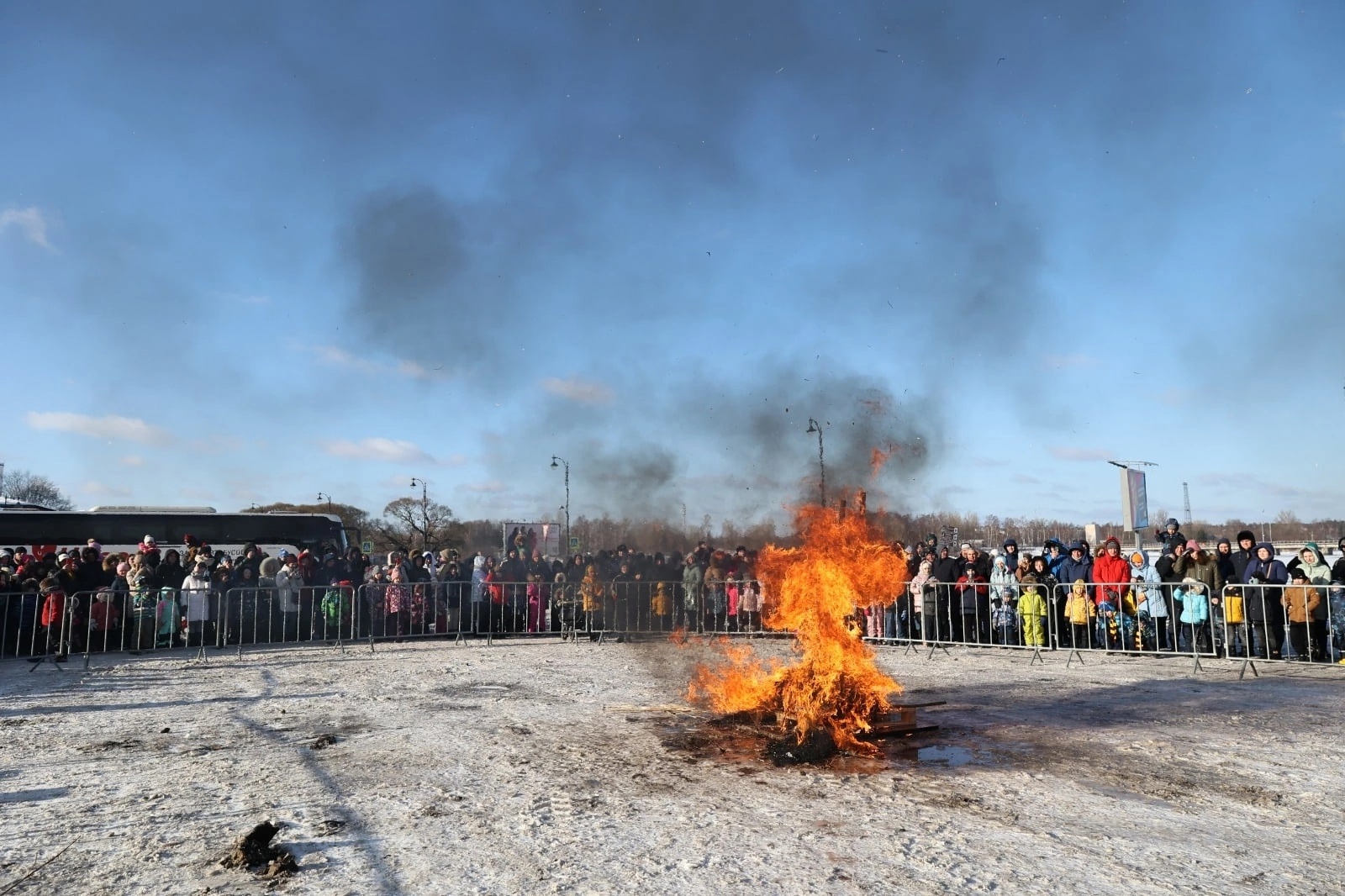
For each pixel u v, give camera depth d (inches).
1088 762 283.1
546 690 438.0
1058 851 198.2
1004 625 614.2
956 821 220.7
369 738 324.5
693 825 218.4
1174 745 306.7
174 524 1029.8
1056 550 628.1
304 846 204.2
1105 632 574.9
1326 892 174.4
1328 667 502.6
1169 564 577.6
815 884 178.5
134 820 225.6
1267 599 525.3
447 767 279.4
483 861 193.3
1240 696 407.5
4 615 608.7
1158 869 187.0
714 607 725.3
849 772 271.1
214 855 198.8
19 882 182.7
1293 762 281.3
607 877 183.2
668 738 319.3
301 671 526.3
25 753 304.5
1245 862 191.6
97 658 605.9
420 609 717.9
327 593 692.1
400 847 202.7
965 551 655.1
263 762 287.3
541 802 238.8
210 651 641.0
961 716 358.9
